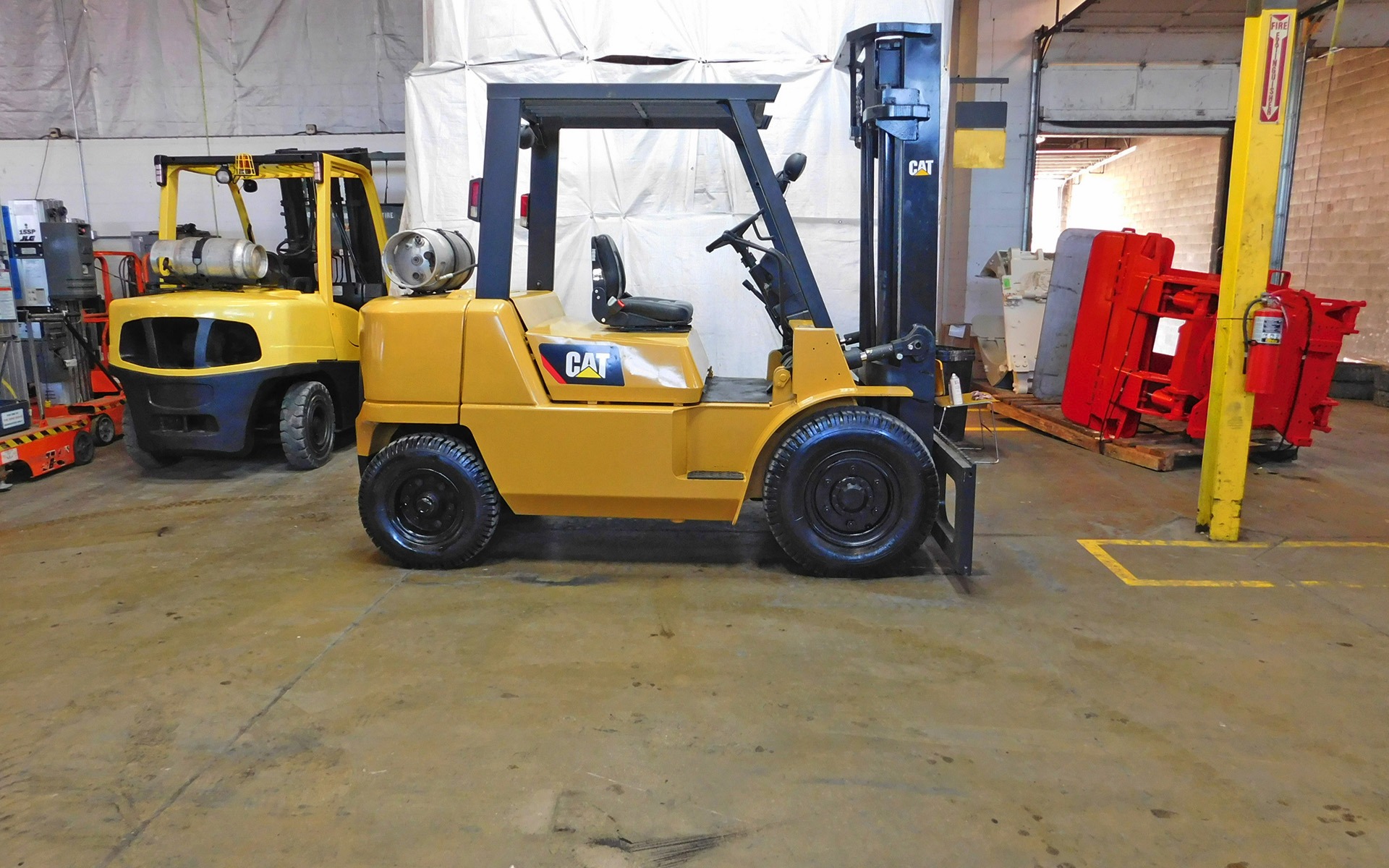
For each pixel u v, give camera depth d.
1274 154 3.63
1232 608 3.16
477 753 2.19
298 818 1.93
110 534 4.10
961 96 9.04
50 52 8.23
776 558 3.70
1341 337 5.26
